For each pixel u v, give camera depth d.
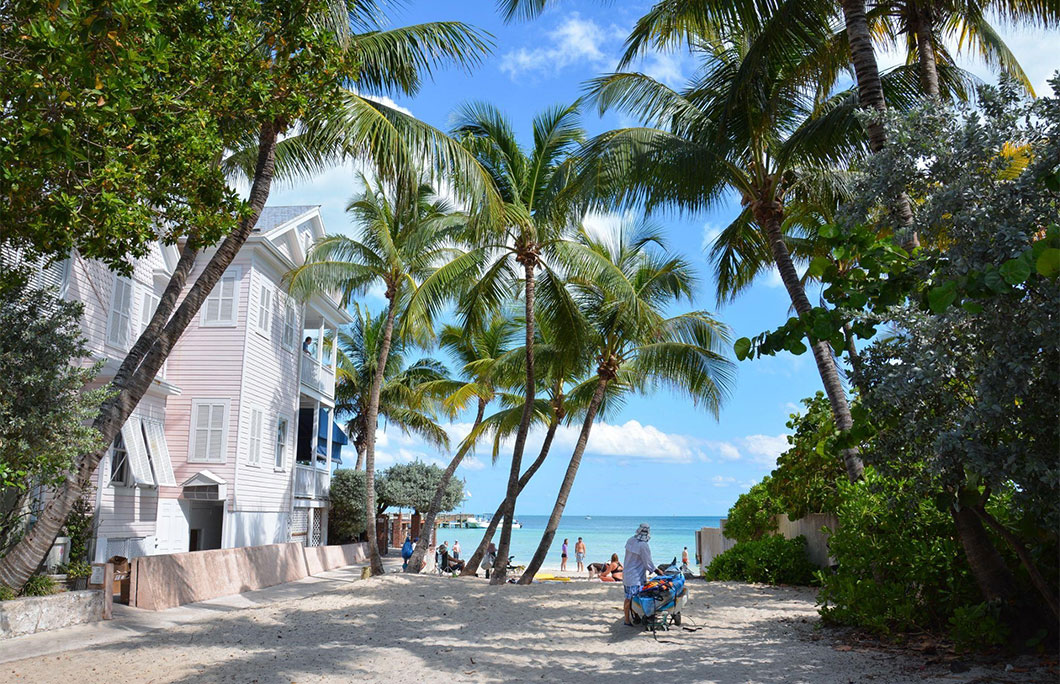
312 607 13.88
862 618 9.56
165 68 6.29
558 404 26.22
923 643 8.86
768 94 13.50
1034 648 7.93
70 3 5.21
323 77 8.73
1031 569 7.33
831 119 12.49
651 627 10.75
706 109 14.59
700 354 21.78
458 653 9.68
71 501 11.67
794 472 17.33
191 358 23.47
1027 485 6.17
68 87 5.70
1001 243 5.66
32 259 8.07
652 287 22.05
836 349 5.40
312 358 29.67
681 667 8.56
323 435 33.06
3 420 10.77
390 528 42.34
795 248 17.83
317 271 23.91
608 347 21.72
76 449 11.44
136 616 13.43
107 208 6.30
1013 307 5.62
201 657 9.63
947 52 14.69
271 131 13.31
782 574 16.92
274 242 26.23
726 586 16.42
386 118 14.37
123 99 5.86
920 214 6.53
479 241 19.00
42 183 6.45
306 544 28.94
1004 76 6.86
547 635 10.87
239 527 22.86
